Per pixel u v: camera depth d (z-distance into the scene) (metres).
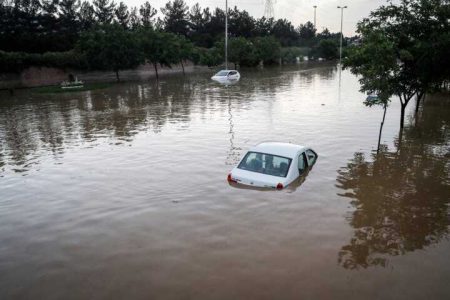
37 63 52.16
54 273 7.16
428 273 7.01
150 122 22.02
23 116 25.75
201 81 48.81
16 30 66.19
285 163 11.34
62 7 77.12
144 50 53.56
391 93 16.36
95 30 51.81
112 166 13.70
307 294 6.41
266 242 8.09
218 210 9.66
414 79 16.94
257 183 11.02
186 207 9.89
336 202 10.12
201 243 8.09
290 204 9.95
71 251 7.94
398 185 11.40
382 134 18.00
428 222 9.05
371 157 14.30
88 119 23.75
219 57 72.25
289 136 17.75
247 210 9.62
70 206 10.23
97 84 47.12
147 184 11.69
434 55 15.36
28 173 13.26
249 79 50.47
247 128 19.66
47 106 30.25
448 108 25.14
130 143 17.09
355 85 40.84
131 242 8.22
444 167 13.09
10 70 49.47
